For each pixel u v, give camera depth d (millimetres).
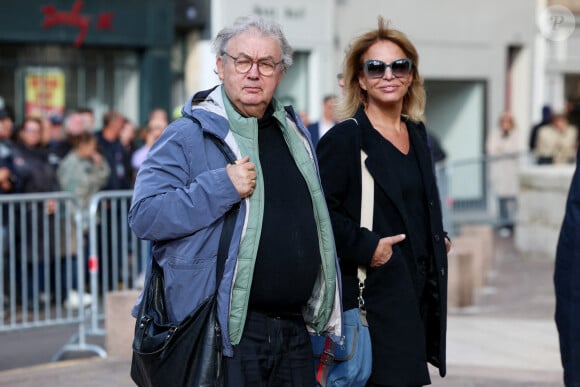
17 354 10516
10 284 11234
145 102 20328
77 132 13453
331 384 5562
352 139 5641
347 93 6027
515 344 10164
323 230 5117
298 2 21953
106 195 11422
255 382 4910
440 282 5730
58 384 8547
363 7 23266
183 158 4918
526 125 26250
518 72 26359
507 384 8477
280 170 5043
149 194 4859
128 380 8688
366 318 5582
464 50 25078
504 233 20812
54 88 19406
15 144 13344
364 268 5617
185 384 4785
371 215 5625
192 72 21188
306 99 22406
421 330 5605
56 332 11773
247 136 4945
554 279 5352
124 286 11844
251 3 21250
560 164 20641
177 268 4832
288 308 5043
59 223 11578
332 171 5613
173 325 4805
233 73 4953
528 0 26047
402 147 5852
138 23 20031
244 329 4938
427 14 24406
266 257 4910
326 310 5168
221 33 5043
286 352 5055
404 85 5852
